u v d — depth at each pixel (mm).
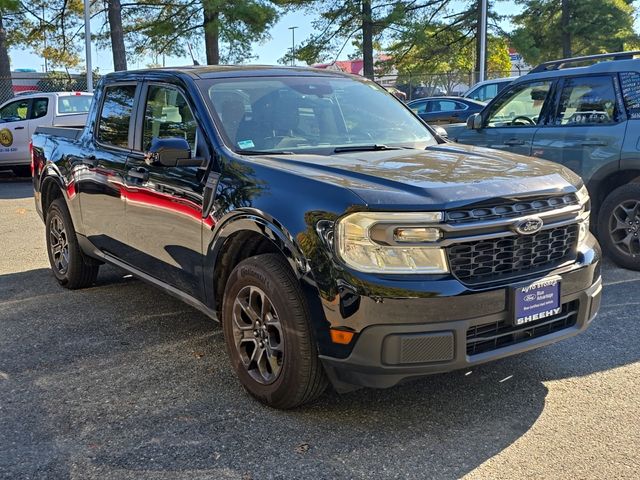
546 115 6910
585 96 6566
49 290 6086
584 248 3670
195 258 4098
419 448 3234
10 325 5125
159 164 4047
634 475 2971
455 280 3119
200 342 4703
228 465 3113
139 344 4684
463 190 3229
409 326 3066
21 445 3328
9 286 6238
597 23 31781
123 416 3613
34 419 3600
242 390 3910
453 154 4105
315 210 3246
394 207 3086
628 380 3934
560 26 32375
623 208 6258
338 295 3127
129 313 5371
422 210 3084
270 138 4176
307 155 3951
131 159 4797
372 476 3004
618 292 5629
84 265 5926
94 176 5254
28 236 8562
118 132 5129
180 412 3646
